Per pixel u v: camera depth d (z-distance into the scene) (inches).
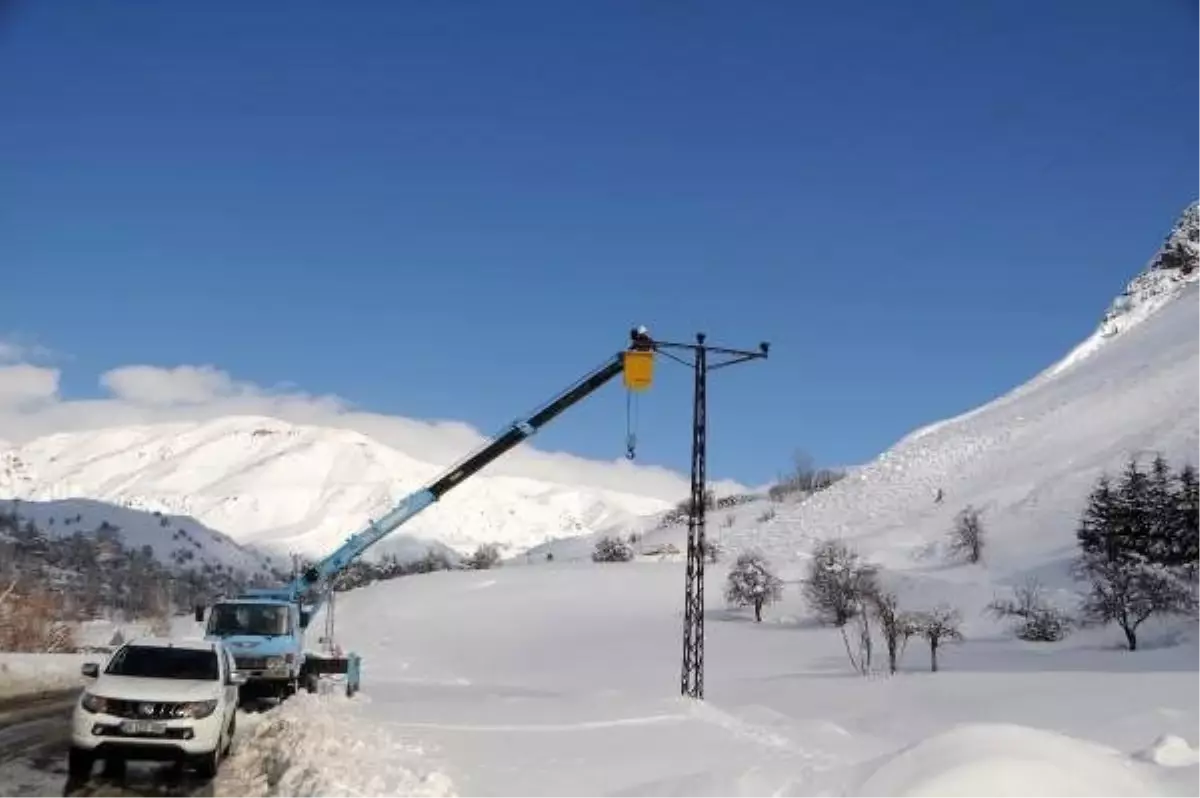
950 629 2281.0
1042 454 5718.5
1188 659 2018.9
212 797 503.5
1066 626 2596.0
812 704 1439.5
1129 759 429.4
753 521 6501.0
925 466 6368.1
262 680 917.2
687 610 1100.5
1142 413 5777.6
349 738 566.6
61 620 1849.2
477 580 4018.2
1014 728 402.3
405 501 1269.7
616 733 679.1
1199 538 2952.8
